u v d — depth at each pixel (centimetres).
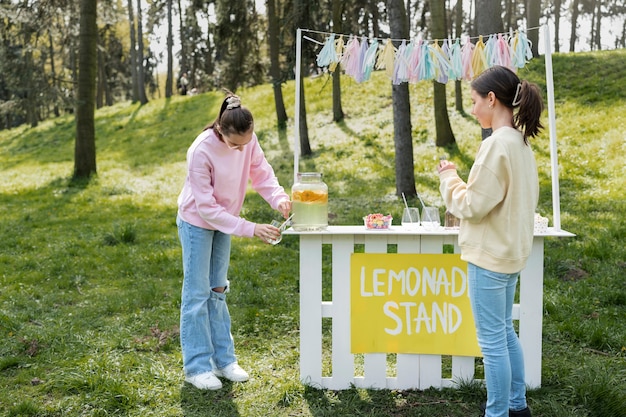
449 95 1698
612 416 325
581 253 672
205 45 3253
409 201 1002
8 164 1958
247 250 779
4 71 1474
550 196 962
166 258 744
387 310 362
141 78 2747
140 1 2870
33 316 536
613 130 1212
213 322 384
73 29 1559
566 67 1698
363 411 339
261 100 2070
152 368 395
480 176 274
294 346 448
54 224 1014
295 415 336
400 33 960
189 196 362
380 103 1775
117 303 566
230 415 337
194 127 2055
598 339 434
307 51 1387
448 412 336
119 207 1152
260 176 395
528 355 361
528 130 283
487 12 740
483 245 283
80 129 1480
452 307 359
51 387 379
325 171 1291
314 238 362
